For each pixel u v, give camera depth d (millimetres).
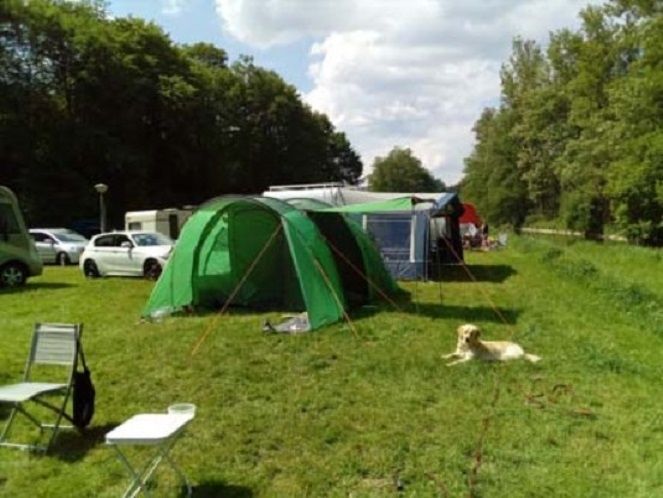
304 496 5215
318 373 8484
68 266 27312
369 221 19672
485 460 5770
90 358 9328
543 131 50656
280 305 13508
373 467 5660
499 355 9086
